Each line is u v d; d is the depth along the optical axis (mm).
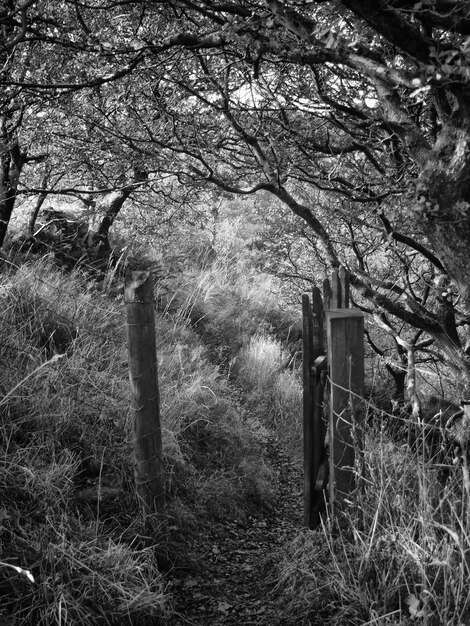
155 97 3787
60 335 5039
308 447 3797
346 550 3229
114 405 4480
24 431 3914
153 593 3162
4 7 3213
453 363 4031
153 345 3656
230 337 8383
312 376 3865
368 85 3859
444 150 2391
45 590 2799
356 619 2807
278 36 3088
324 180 4508
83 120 4246
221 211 12250
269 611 3293
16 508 3264
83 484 3936
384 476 3326
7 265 5797
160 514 3768
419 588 2816
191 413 5336
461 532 2885
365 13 2193
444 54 2100
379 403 6758
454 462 3105
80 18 3391
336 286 4430
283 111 3803
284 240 7430
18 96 4328
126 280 3584
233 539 4340
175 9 3504
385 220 4062
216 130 4344
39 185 6250
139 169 4453
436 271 4742
